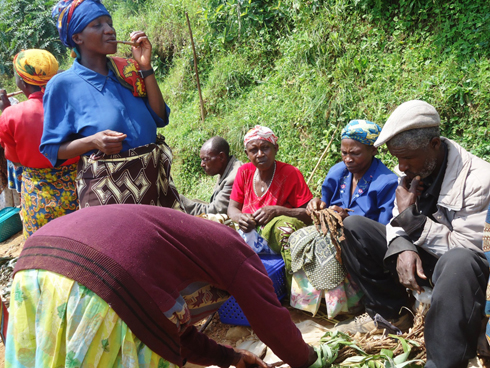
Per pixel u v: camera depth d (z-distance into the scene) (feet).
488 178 7.07
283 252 9.83
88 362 4.75
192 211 14.52
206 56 24.13
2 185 16.35
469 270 6.46
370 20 17.97
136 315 4.83
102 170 8.39
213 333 9.78
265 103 19.39
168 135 22.20
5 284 13.60
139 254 4.94
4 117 11.69
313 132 17.20
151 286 4.92
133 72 9.15
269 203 11.22
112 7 36.99
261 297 5.64
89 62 8.87
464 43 15.44
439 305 6.46
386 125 7.52
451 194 7.23
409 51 16.52
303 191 11.16
